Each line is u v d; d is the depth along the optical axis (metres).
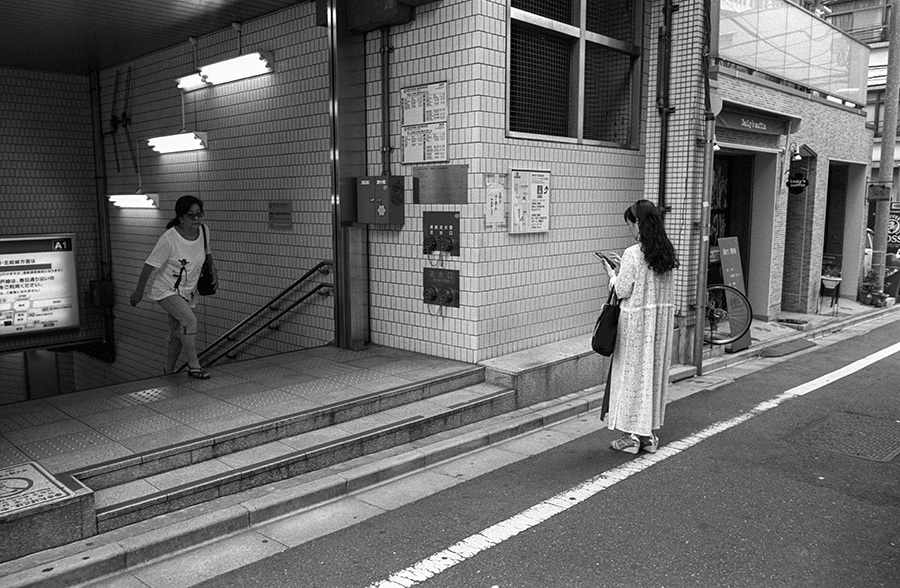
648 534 4.20
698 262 8.53
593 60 7.93
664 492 4.84
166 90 10.33
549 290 7.41
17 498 3.74
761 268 11.32
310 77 7.91
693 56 8.24
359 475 4.86
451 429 5.88
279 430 5.11
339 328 7.52
